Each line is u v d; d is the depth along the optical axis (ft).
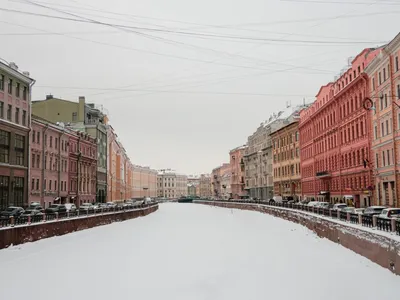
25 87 180.55
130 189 545.44
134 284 65.26
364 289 58.23
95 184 290.35
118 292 60.34
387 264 66.74
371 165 172.76
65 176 229.45
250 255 91.45
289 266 77.36
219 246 107.65
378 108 164.35
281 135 327.06
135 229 163.32
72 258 89.76
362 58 179.83
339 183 210.38
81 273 73.77
